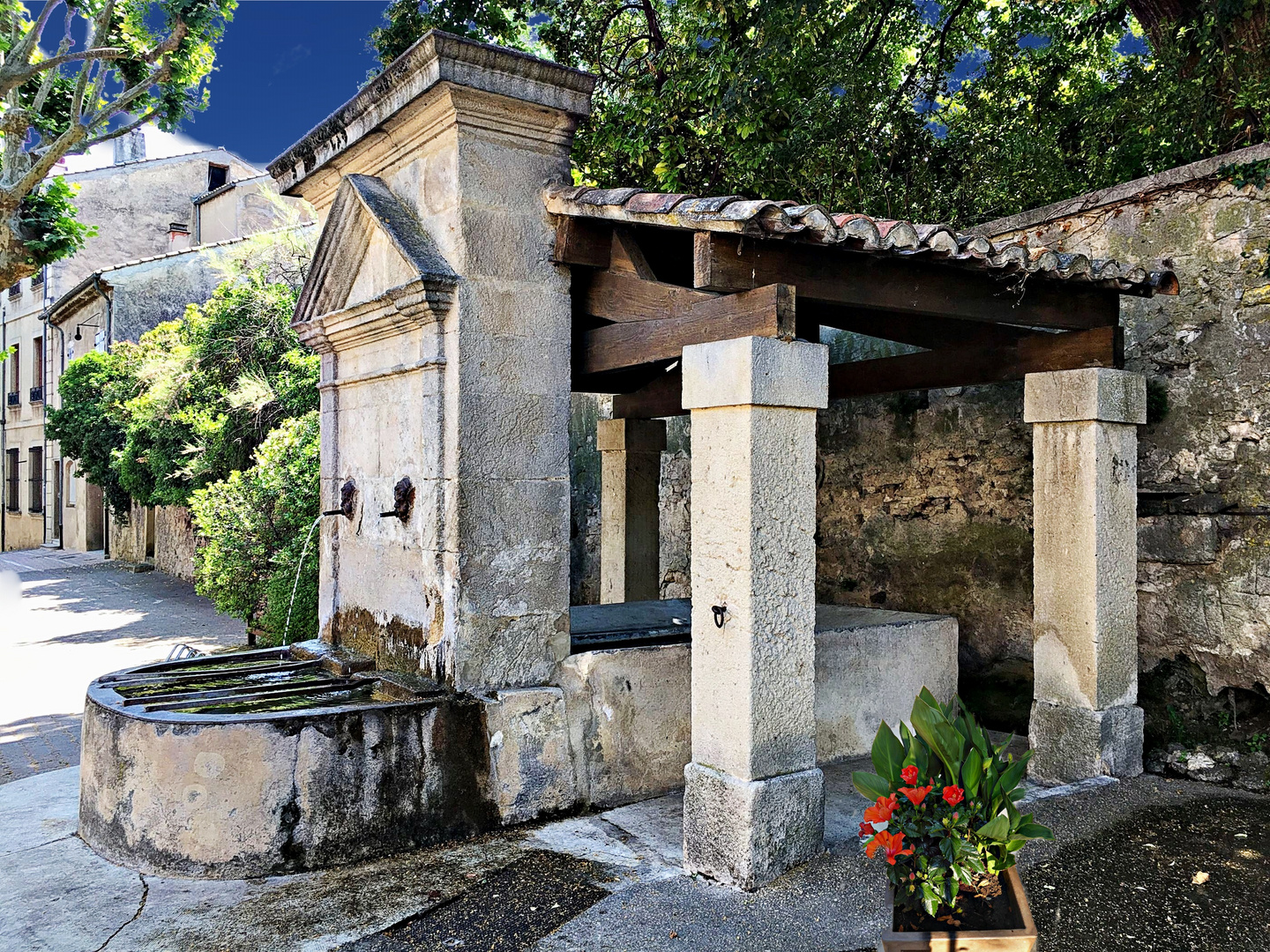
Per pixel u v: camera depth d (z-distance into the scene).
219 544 7.80
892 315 4.73
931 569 5.56
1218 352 4.30
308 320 5.08
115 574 15.12
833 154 6.73
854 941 2.78
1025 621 5.07
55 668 8.21
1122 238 4.69
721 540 3.29
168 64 7.68
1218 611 4.29
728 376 3.24
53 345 20.09
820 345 3.37
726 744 3.27
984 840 2.13
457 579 3.91
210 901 3.22
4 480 23.34
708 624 3.34
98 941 2.96
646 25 9.07
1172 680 4.46
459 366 3.93
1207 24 5.20
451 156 4.00
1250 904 2.93
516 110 4.03
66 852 3.70
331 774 3.50
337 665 4.49
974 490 5.34
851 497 6.05
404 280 4.16
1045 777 4.23
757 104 6.72
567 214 4.04
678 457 7.26
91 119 7.35
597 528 8.33
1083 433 4.10
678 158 7.86
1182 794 3.91
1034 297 3.92
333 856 3.49
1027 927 1.98
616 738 4.14
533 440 4.12
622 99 8.34
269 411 10.30
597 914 3.04
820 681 4.57
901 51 8.08
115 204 19.94
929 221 6.76
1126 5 6.87
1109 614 4.11
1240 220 4.23
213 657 4.82
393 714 3.63
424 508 4.12
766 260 3.28
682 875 3.33
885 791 2.27
